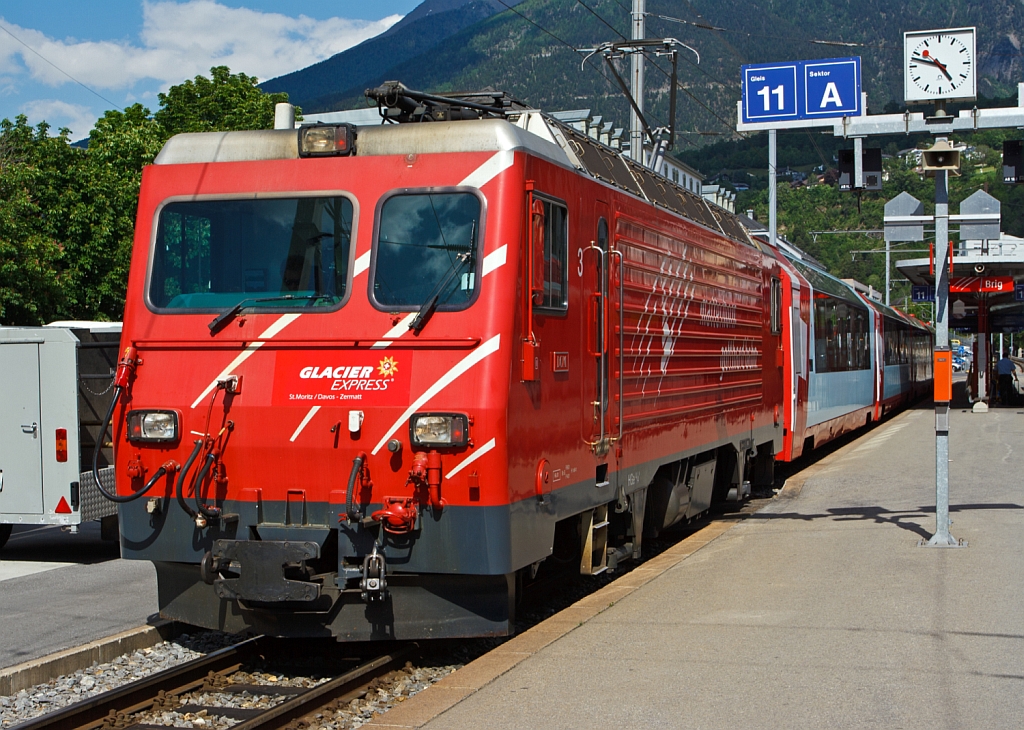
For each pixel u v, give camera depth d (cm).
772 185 2422
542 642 662
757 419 1340
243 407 643
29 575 994
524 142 659
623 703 533
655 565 928
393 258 645
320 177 666
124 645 722
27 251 2245
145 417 657
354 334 636
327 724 564
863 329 2445
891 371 3052
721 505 1410
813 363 1752
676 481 1025
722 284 1168
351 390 629
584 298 751
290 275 661
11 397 1088
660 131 2005
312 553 617
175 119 3175
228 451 646
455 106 757
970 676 569
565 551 805
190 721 576
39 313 2292
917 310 7744
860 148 1078
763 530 1097
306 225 662
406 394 620
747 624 694
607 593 812
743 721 502
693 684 563
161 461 658
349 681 611
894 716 505
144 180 698
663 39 1909
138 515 665
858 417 2366
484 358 617
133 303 680
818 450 2241
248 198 674
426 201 646
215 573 635
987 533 1027
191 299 675
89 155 2678
